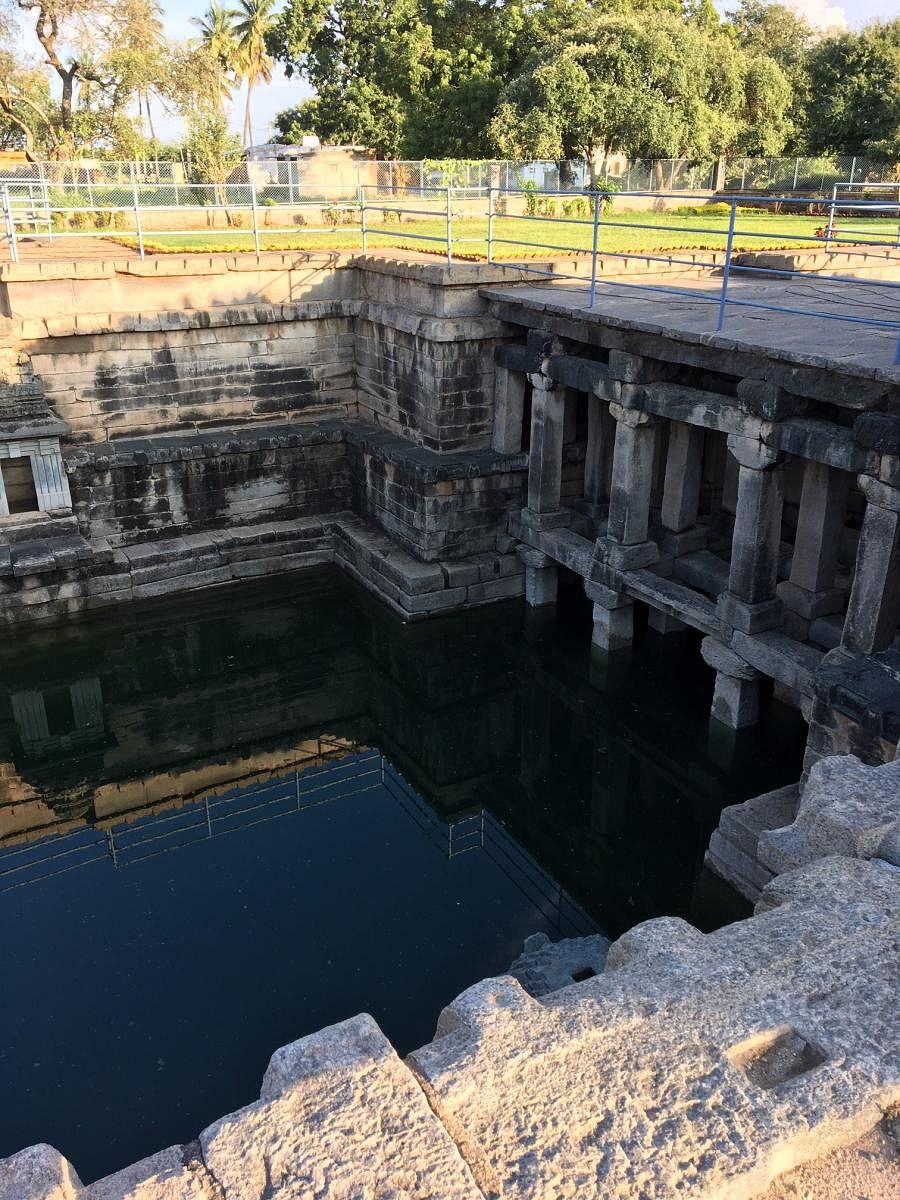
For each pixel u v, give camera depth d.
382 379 13.79
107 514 12.79
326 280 14.05
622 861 9.29
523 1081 2.98
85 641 12.62
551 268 12.40
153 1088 6.35
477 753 11.16
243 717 11.87
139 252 14.49
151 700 12.06
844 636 7.99
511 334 12.37
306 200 22.50
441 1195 2.61
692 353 9.15
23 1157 2.71
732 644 9.42
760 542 8.96
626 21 28.91
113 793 10.27
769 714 10.25
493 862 9.00
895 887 3.88
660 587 10.42
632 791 10.31
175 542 13.24
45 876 8.69
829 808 4.35
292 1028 6.84
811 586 9.52
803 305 10.45
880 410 7.46
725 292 8.66
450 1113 2.88
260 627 13.30
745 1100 2.92
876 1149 2.95
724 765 9.99
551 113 28.83
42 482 12.03
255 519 13.88
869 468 7.47
